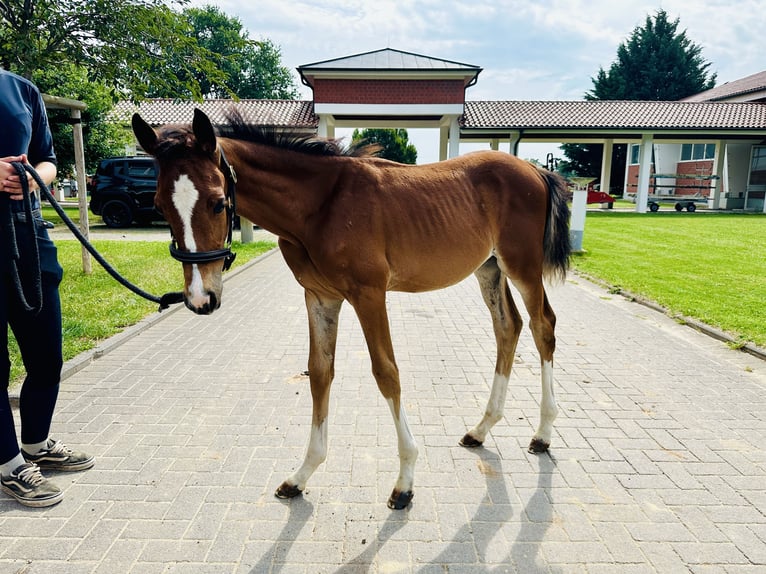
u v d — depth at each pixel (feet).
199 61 24.68
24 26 20.42
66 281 24.50
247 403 12.80
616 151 129.18
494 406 10.69
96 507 8.68
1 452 8.52
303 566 7.40
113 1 21.27
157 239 43.09
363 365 15.67
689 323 20.12
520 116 75.41
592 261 33.86
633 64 135.33
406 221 8.77
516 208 10.20
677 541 7.97
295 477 9.02
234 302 23.67
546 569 7.38
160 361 15.69
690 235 47.60
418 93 64.54
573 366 15.71
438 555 7.64
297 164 8.37
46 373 9.25
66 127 56.08
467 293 26.86
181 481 9.46
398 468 10.02
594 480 9.62
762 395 13.53
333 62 65.72
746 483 9.55
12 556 7.53
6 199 7.89
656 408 12.74
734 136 81.61
